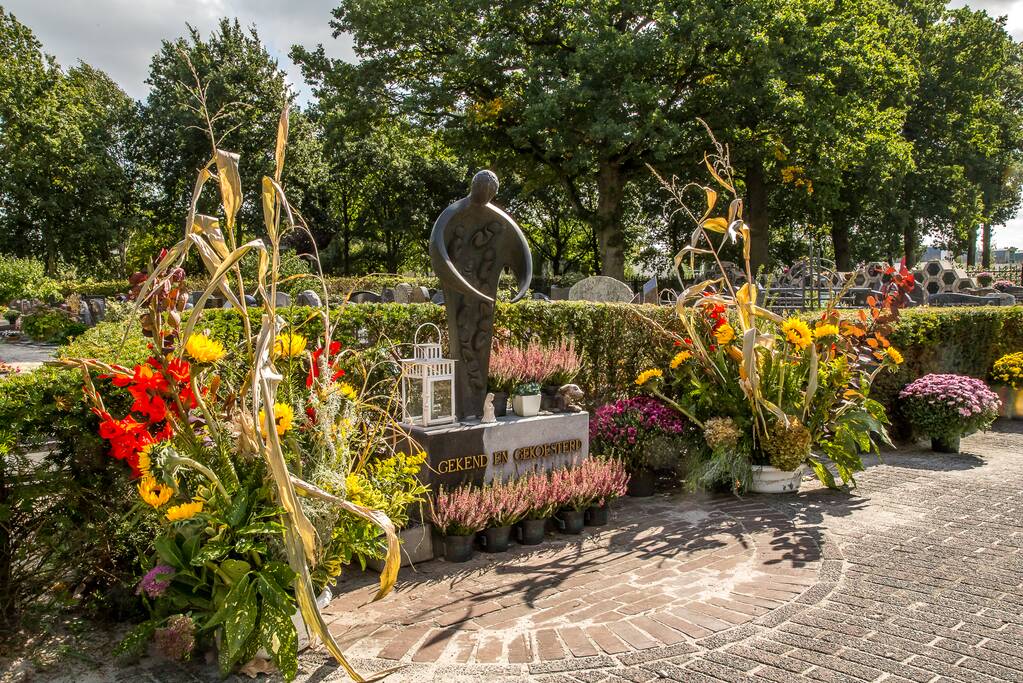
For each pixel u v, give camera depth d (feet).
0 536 12.70
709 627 13.30
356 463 16.12
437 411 18.43
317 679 11.57
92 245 140.77
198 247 11.53
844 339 23.80
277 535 11.86
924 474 25.25
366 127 96.02
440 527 16.72
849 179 101.96
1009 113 133.59
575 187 100.78
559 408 21.56
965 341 34.96
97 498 13.32
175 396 12.23
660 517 20.47
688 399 23.98
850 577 15.71
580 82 77.66
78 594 13.82
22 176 130.62
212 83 128.47
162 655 12.27
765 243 99.96
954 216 124.77
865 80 81.20
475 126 91.86
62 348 16.66
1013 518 19.98
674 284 74.69
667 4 80.02
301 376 17.04
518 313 26.23
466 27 87.76
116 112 142.00
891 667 11.74
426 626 13.50
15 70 129.39
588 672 11.69
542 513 18.17
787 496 22.50
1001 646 12.45
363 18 88.89
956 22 120.37
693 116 83.15
